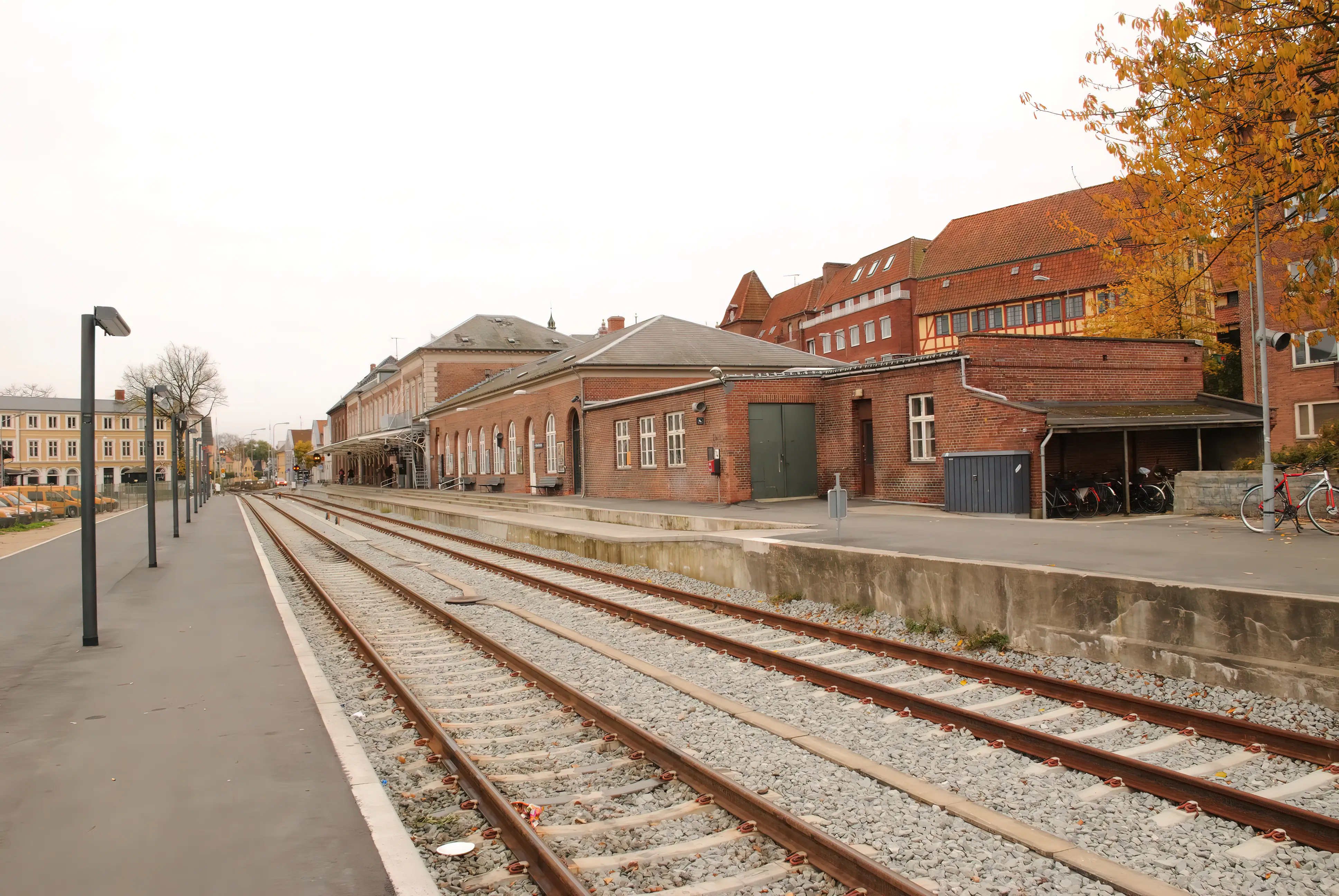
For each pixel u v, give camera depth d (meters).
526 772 5.85
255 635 10.06
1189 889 4.22
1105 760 5.57
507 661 9.06
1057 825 4.90
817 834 4.38
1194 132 12.14
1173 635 8.05
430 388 62.12
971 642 9.70
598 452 32.16
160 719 6.55
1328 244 11.55
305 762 5.54
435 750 6.19
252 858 4.14
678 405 26.09
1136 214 14.91
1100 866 4.29
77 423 100.69
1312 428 26.12
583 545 20.11
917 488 21.27
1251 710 6.97
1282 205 12.50
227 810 4.74
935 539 13.66
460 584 15.94
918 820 4.96
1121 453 20.59
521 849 4.50
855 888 4.11
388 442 70.56
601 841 4.75
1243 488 16.19
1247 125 12.07
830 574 12.30
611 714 6.57
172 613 11.80
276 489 109.31
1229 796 4.92
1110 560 10.43
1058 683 7.36
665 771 5.67
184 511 47.53
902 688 7.94
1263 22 11.69
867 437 23.77
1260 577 8.73
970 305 58.34
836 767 5.84
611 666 8.96
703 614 11.98
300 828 4.50
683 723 6.92
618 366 33.12
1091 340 20.89
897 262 66.81
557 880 4.05
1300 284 12.16
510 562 19.20
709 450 24.27
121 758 5.62
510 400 43.66
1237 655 7.53
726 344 36.28
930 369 20.48
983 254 59.00
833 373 23.95
